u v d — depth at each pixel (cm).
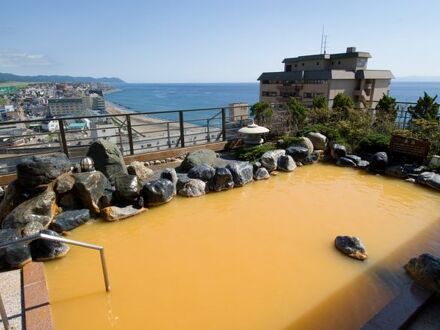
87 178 487
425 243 416
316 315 291
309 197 579
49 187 465
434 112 928
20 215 415
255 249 403
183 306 302
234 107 870
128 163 680
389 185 644
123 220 482
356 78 3009
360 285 333
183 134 776
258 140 819
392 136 747
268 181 667
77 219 456
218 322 282
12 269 340
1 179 552
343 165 779
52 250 372
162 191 529
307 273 353
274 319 286
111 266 366
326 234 441
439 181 613
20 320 263
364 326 258
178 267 364
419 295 300
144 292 321
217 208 530
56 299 309
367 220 485
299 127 934
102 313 293
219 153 820
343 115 999
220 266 367
